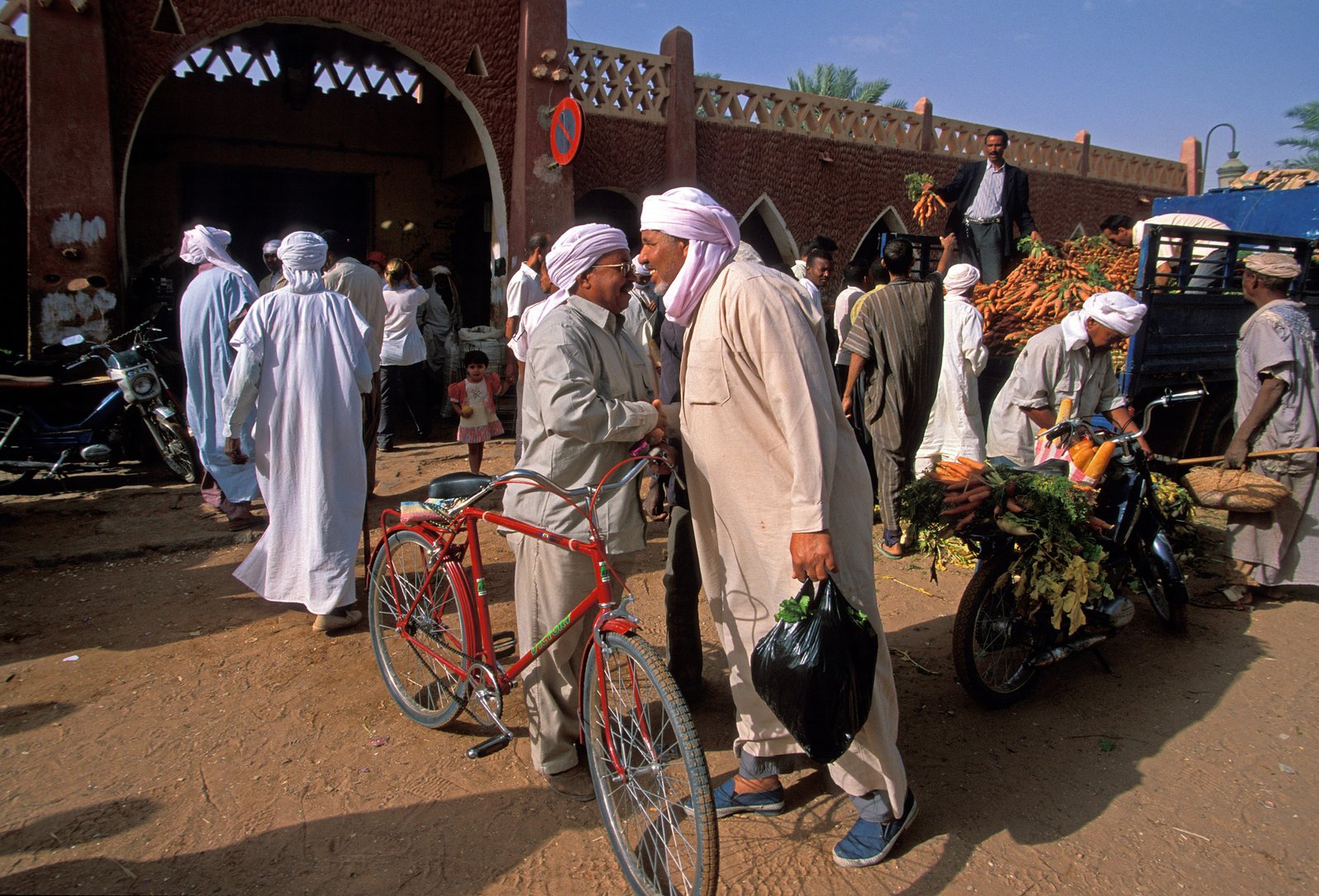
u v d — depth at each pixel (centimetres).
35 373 702
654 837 270
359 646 431
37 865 274
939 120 1384
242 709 371
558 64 993
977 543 384
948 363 606
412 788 319
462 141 1286
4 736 346
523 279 768
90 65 761
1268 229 862
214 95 1225
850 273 718
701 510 290
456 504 330
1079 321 470
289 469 424
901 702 393
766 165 1212
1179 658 441
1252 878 279
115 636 438
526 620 305
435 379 1051
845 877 275
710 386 271
